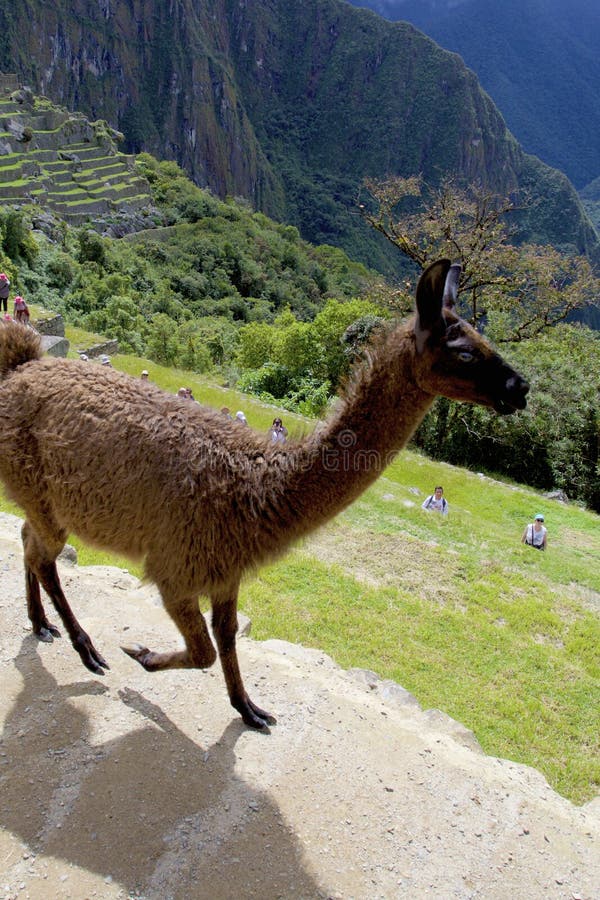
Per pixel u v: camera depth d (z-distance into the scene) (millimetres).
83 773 3684
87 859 3234
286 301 95812
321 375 31406
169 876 3225
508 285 27812
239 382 30609
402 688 5668
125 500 3736
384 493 16281
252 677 4879
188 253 91688
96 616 5277
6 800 3461
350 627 9086
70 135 92312
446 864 3598
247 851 3422
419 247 28891
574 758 7363
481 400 3521
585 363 29328
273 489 3688
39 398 4004
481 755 4906
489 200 27656
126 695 4359
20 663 4496
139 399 3912
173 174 126312
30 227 57906
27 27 199375
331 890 3305
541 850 3836
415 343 3529
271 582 9898
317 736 4348
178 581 3740
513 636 10109
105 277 54219
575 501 25547
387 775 4148
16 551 5914
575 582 13430
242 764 3969
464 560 12820
